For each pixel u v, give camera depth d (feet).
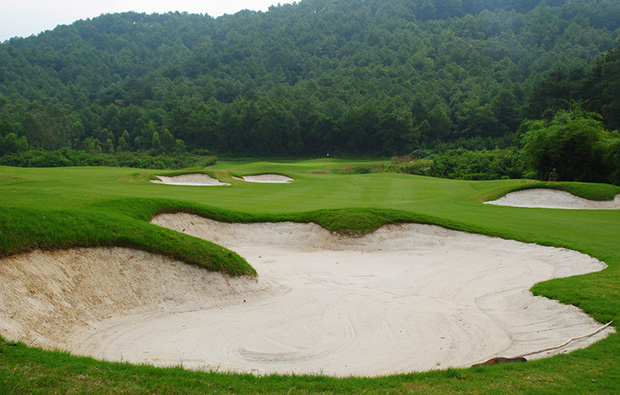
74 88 585.22
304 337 31.07
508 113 358.43
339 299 40.14
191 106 432.25
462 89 455.22
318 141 376.68
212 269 39.86
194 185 124.88
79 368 20.11
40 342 26.14
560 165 143.23
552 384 20.76
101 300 33.17
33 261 31.78
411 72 527.40
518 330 32.71
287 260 54.24
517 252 58.75
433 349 29.04
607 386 20.54
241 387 19.88
